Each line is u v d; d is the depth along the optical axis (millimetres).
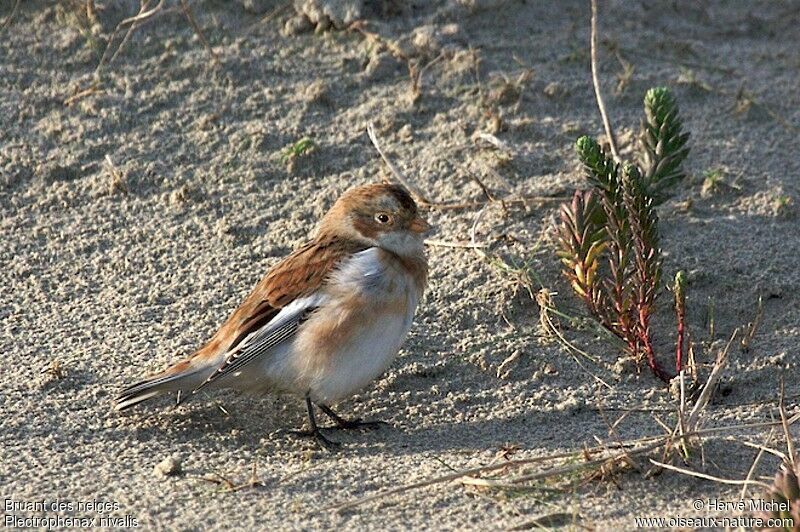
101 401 10383
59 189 13008
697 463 9375
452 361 10953
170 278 11992
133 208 12797
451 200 12680
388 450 9891
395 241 10320
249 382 10242
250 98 13961
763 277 11688
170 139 13523
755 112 13906
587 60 14539
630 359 10930
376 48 14438
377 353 10086
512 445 9875
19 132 13586
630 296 10922
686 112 13953
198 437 10039
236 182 13039
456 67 14219
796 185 12828
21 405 10242
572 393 10648
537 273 11727
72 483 9219
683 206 12531
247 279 11930
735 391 10727
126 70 14273
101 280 12008
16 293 11828
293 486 9195
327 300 9945
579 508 8859
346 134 13547
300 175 13117
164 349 11094
